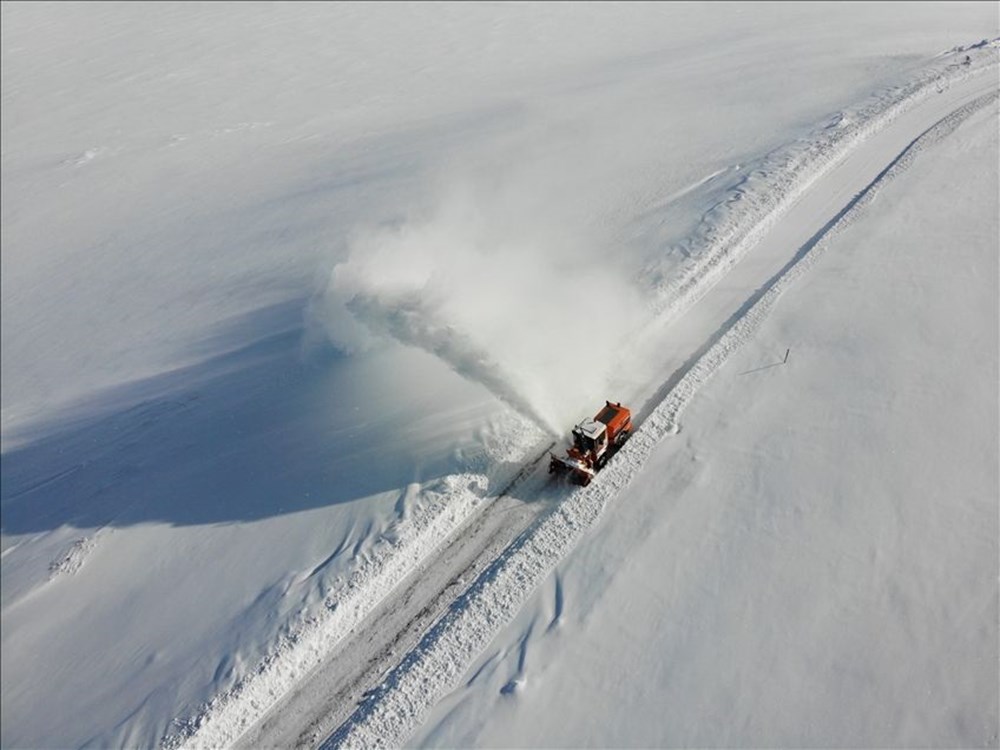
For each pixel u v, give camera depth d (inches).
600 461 558.3
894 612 427.5
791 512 497.7
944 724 373.1
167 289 1148.5
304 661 461.7
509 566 495.2
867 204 835.4
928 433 538.3
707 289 751.7
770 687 402.3
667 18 2596.0
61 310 1175.6
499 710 415.8
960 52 1312.7
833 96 1253.1
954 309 652.7
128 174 1749.5
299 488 588.7
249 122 2010.3
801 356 633.0
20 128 2222.0
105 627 514.3
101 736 435.2
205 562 544.1
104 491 663.8
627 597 462.3
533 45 2444.6
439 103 1925.4
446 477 560.1
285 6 3474.4
